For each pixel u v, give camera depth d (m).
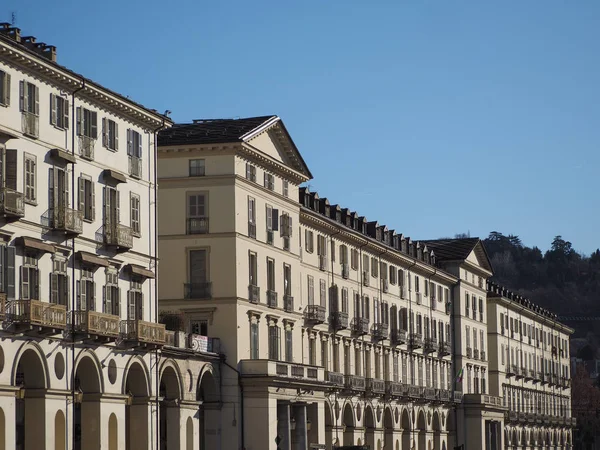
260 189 84.44
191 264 80.62
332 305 99.00
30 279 57.88
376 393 104.12
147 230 70.06
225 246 80.25
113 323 63.22
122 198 67.19
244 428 79.69
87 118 63.78
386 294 111.12
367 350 106.06
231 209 80.38
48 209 59.66
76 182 62.38
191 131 82.50
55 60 62.03
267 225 85.56
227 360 79.69
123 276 66.94
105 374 64.06
